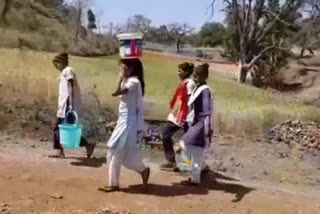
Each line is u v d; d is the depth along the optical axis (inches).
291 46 2901.1
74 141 395.5
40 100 600.1
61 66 401.7
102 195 313.1
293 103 1296.8
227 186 360.2
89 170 370.6
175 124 391.9
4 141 462.9
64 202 299.3
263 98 1243.8
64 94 398.3
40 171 356.8
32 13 2741.1
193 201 315.9
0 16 2527.1
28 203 293.0
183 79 387.2
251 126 652.7
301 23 2871.6
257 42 2438.5
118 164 319.0
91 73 1182.3
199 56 3358.8
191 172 354.0
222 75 2380.7
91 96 695.7
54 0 3307.1
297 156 542.3
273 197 342.3
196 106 344.5
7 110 543.8
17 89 626.8
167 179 362.3
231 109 789.2
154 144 484.1
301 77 2837.1
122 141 315.0
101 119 563.8
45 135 504.4
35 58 1108.5
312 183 445.1
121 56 319.6
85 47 2682.1
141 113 321.1
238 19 2444.6
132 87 314.0
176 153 464.8
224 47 2655.0
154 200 311.6
